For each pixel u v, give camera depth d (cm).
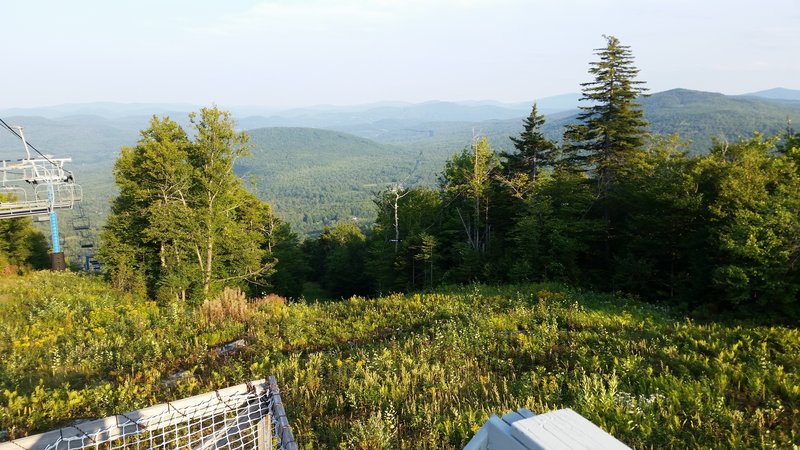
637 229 2480
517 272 2639
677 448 648
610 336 1233
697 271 1980
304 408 789
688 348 1124
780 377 885
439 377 932
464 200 3922
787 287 1628
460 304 1653
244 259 3108
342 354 1124
